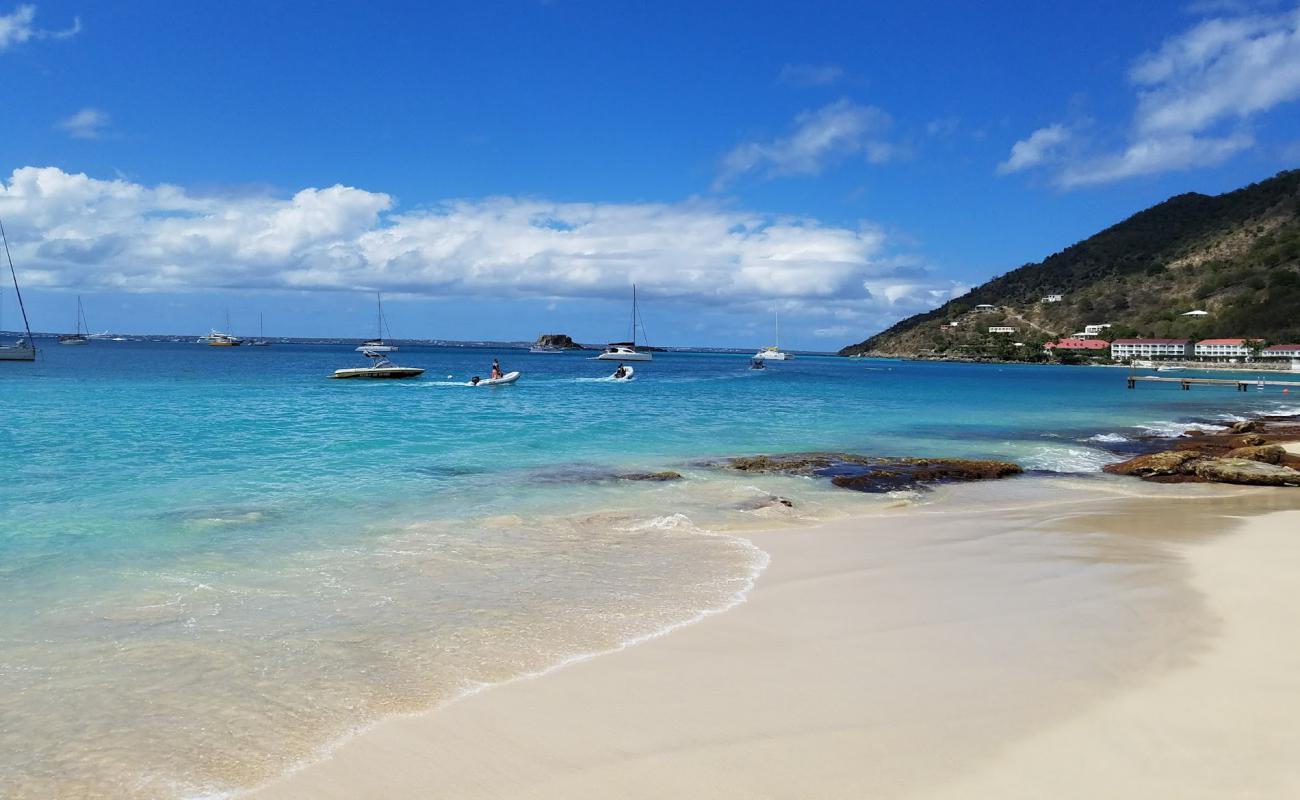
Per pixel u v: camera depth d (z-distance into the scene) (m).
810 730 5.59
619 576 9.82
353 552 10.93
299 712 5.95
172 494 14.88
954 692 6.23
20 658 6.94
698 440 25.23
